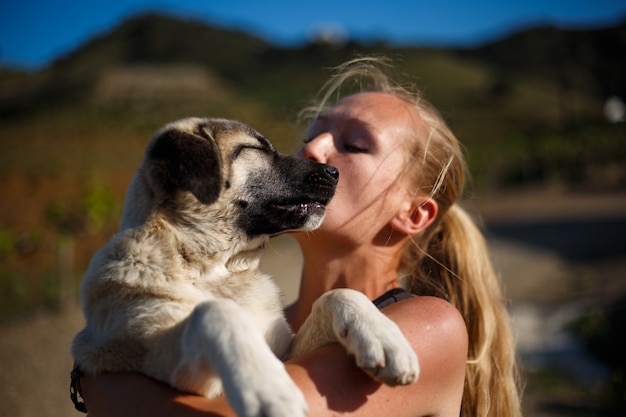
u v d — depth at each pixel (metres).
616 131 49.97
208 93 72.56
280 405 1.95
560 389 8.54
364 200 3.12
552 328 11.76
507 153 45.97
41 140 46.88
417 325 2.53
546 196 35.91
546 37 143.88
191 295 2.84
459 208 3.53
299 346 2.90
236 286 3.18
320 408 2.22
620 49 129.88
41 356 7.84
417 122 3.31
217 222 3.21
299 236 3.33
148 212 3.09
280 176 3.32
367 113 3.28
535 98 99.25
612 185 37.38
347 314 2.43
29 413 5.73
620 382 8.21
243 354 2.09
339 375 2.32
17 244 15.59
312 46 120.56
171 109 62.75
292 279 14.23
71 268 13.48
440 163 3.28
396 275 3.42
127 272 2.82
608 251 20.12
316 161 3.31
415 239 3.43
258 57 132.00
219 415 2.21
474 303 3.27
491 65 135.50
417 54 116.56
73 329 9.59
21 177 27.95
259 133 3.53
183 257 3.08
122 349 2.66
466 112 82.69
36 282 12.86
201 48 141.25
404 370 2.21
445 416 2.61
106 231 16.52
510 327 3.66
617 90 103.81
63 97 75.75
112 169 32.75
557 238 23.17
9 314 10.45
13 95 92.38
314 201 3.17
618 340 10.25
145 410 2.38
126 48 147.12
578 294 14.46
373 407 2.33
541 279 16.41
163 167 3.05
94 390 2.63
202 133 3.27
